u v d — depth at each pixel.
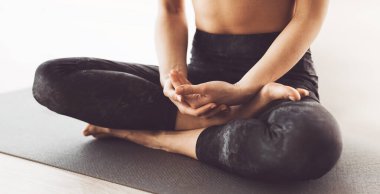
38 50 2.75
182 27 1.32
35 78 1.19
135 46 2.45
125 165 1.15
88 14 2.55
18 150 1.25
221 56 1.24
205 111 1.05
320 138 0.96
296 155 0.94
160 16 1.32
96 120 1.21
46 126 1.54
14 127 1.50
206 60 1.27
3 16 2.80
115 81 1.17
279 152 0.95
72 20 2.61
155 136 1.28
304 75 1.19
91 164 1.15
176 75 1.09
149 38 2.42
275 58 1.09
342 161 1.28
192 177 1.07
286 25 1.19
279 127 0.98
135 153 1.26
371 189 1.04
